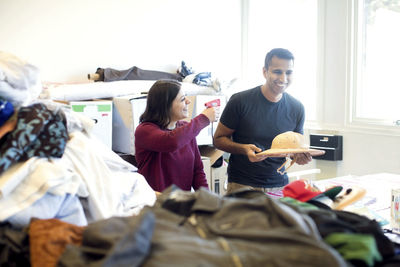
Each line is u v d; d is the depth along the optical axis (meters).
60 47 3.56
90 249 0.83
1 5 3.28
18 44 3.37
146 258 0.75
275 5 4.32
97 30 3.74
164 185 2.03
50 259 0.92
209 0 4.44
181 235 0.84
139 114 2.91
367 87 3.48
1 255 0.99
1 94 1.18
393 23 3.24
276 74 2.18
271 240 0.79
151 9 4.05
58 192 1.15
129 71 3.59
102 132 2.89
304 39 4.02
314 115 3.94
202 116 2.03
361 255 0.82
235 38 4.67
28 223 1.10
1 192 1.08
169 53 4.21
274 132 2.31
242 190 1.14
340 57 3.53
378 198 1.83
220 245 0.77
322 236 0.89
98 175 1.31
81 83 3.39
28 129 1.16
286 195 1.31
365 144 3.40
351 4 3.41
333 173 3.65
